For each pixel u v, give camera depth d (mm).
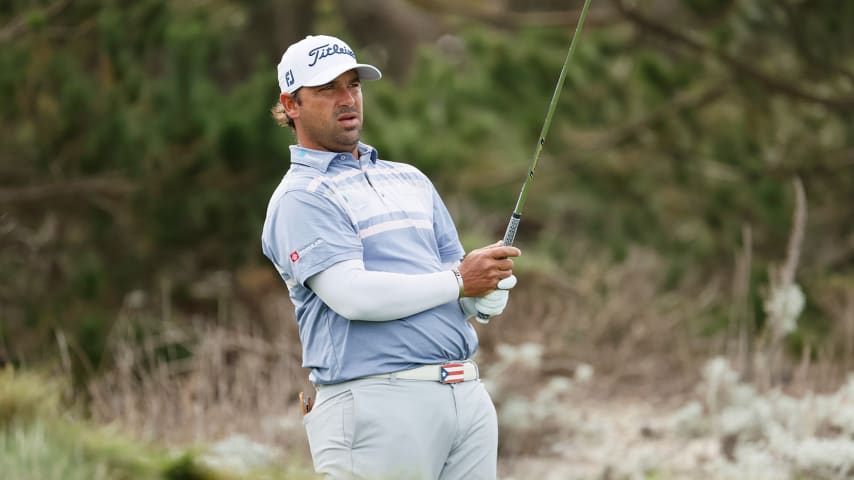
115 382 24609
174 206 32094
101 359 28312
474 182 42969
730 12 33719
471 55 41531
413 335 12711
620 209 41406
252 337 30719
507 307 33000
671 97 36750
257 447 17812
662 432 25234
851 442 19406
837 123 36312
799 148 36688
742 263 27641
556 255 41594
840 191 37438
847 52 33406
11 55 29906
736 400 22453
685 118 36906
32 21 27844
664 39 35188
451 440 12891
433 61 41000
